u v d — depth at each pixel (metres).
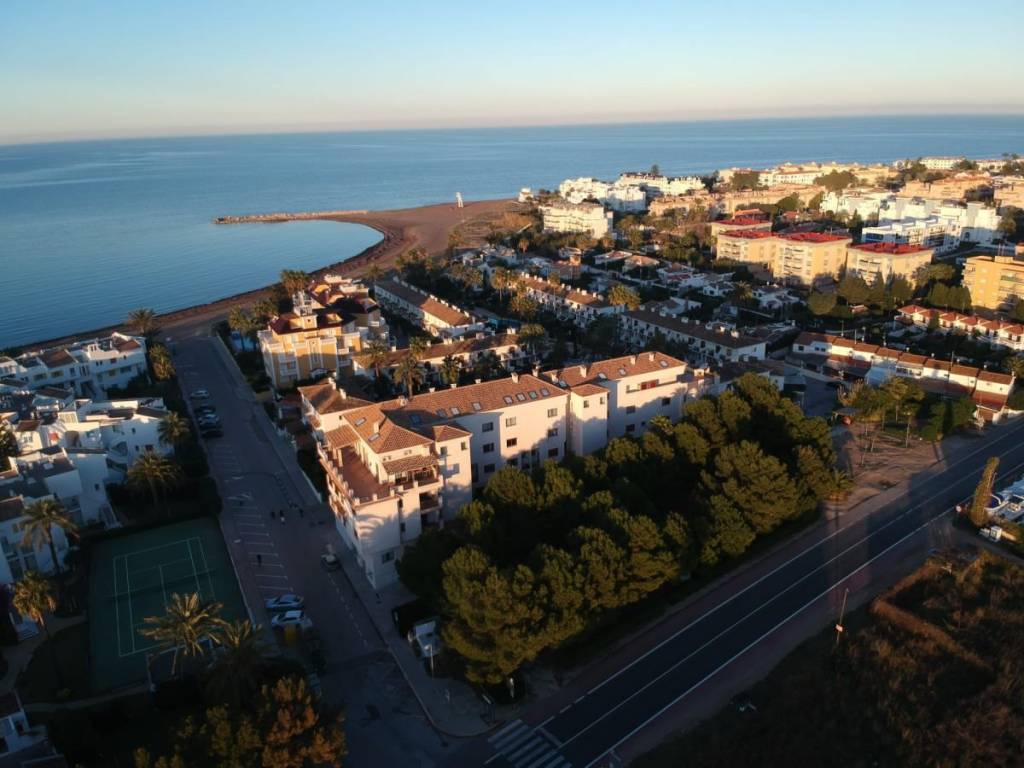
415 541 101.88
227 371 197.00
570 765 71.19
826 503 118.75
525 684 81.88
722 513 98.50
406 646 89.31
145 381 184.50
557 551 83.56
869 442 140.62
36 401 148.75
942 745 72.12
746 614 92.56
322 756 65.31
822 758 71.19
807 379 177.62
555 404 125.31
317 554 109.88
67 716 74.50
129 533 116.25
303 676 79.69
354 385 157.38
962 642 85.81
